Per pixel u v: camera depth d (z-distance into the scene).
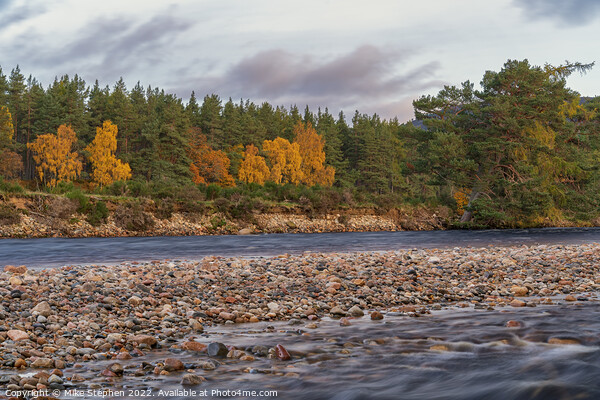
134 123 98.38
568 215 53.41
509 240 29.55
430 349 5.56
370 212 48.53
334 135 125.00
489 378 4.41
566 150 49.38
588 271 12.98
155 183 41.66
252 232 37.81
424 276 12.31
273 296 9.64
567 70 54.50
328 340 6.14
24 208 30.22
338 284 10.55
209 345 5.63
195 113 123.50
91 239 27.70
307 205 44.50
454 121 52.78
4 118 79.38
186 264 14.38
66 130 72.44
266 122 126.00
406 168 71.94
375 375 4.63
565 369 4.61
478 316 7.51
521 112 47.75
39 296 8.58
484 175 47.06
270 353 5.48
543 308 8.09
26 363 5.13
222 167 90.56
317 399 4.02
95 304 8.06
